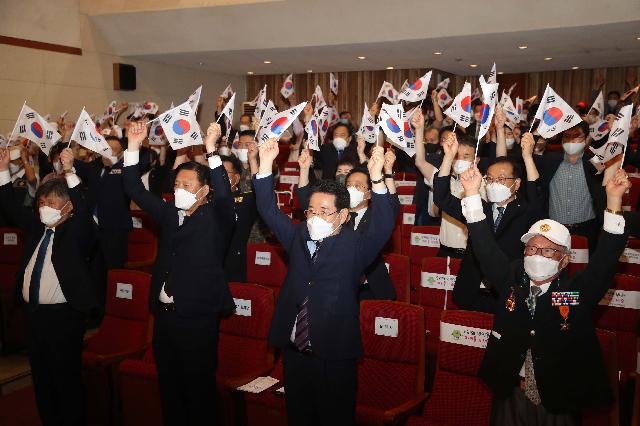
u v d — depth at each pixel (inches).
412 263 193.6
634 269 170.1
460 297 140.5
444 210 139.4
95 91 526.6
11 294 202.4
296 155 342.3
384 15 414.0
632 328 136.0
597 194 171.0
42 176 295.4
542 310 95.7
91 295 140.4
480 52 490.3
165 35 502.0
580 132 181.5
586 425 102.1
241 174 197.6
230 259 177.6
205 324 128.6
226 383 132.9
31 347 141.3
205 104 655.8
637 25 371.2
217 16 460.1
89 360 150.4
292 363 108.7
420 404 123.2
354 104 667.4
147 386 142.9
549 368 93.8
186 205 129.9
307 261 109.8
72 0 503.2
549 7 370.3
